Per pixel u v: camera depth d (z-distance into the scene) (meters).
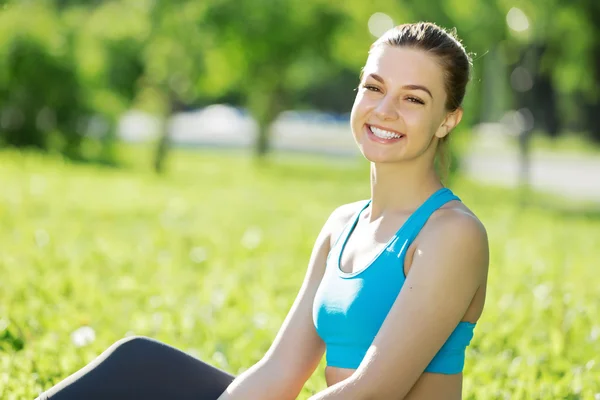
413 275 3.85
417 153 4.06
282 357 4.38
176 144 50.38
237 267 11.66
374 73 4.11
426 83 4.03
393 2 27.73
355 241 4.18
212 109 76.62
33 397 5.79
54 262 11.19
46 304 8.76
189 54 30.92
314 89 74.56
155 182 25.59
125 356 4.31
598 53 28.42
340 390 3.79
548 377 6.57
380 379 3.77
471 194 28.06
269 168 36.16
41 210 16.91
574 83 30.00
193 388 4.38
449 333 3.87
